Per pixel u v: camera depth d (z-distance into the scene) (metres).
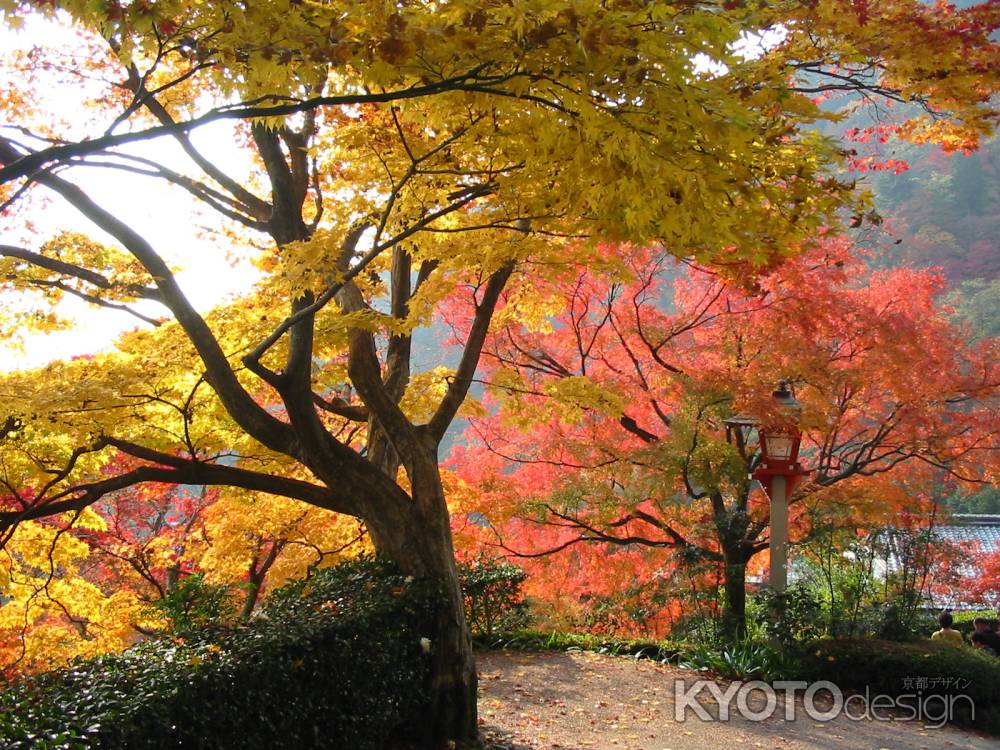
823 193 5.11
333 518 10.18
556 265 6.44
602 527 12.49
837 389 10.94
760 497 11.39
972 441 11.30
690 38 3.69
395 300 7.98
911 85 5.78
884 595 10.11
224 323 7.43
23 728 3.52
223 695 4.35
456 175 5.91
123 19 3.64
